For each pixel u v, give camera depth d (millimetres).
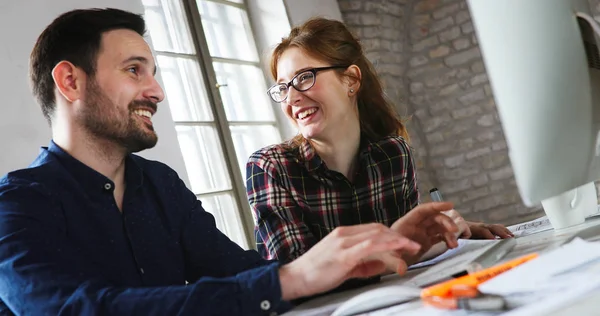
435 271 1011
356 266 1080
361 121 1753
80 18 1229
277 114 4402
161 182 1355
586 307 498
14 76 2525
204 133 3723
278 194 1568
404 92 5992
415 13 5926
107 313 909
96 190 1214
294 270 943
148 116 1265
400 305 760
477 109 5809
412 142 5891
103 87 1219
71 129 1234
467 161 5844
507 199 5715
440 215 1300
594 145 859
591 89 819
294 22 4496
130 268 1233
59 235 1106
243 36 4398
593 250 672
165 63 3617
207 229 1370
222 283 905
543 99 798
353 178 1685
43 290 958
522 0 787
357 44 1762
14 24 2584
